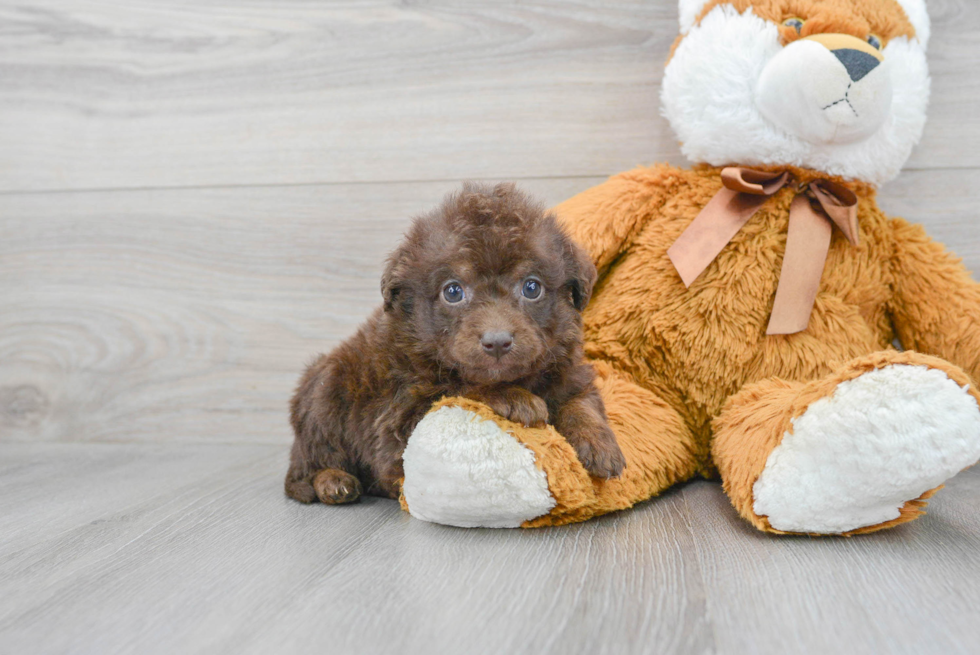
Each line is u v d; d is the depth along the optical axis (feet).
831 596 1.48
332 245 2.64
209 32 2.65
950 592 1.49
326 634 1.41
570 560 1.63
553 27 2.53
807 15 2.03
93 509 2.03
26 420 2.76
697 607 1.45
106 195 2.72
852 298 2.11
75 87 2.71
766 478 1.72
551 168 2.55
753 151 2.08
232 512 1.98
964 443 1.59
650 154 2.52
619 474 1.78
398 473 1.84
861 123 1.97
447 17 2.57
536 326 1.76
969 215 2.42
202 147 2.68
